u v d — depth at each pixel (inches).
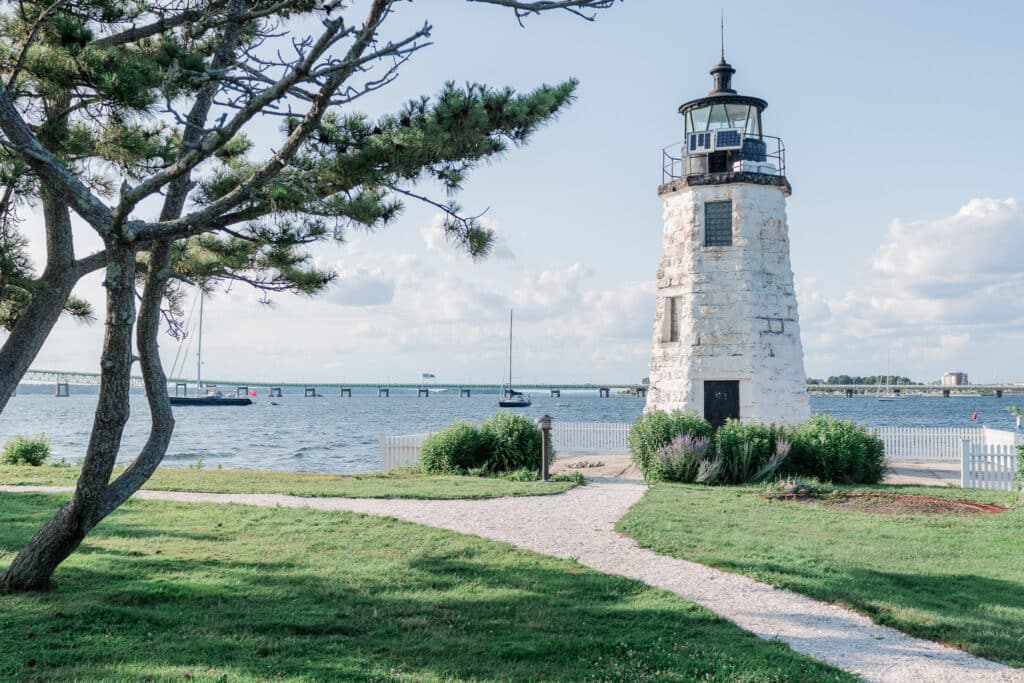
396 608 318.7
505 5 310.7
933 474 887.7
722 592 350.9
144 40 478.0
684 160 983.6
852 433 796.6
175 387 5064.0
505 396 5349.4
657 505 588.1
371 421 3703.3
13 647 260.5
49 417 4077.3
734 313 916.6
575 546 444.8
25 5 403.9
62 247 449.4
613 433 1120.8
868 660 268.5
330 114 386.0
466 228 390.9
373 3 283.0
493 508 572.7
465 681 243.4
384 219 394.9
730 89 982.4
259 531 466.0
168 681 234.5
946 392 7106.3
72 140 416.2
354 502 593.0
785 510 571.5
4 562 374.0
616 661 262.7
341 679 241.1
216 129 285.7
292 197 336.5
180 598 323.3
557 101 356.2
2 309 555.2
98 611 298.0
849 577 374.0
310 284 527.5
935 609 326.0
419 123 348.5
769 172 952.9
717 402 916.6
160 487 651.5
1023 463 650.2
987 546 445.1
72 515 318.0
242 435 2571.4
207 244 550.6
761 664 257.9
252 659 257.3
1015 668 261.7
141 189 288.4
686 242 954.1
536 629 295.4
